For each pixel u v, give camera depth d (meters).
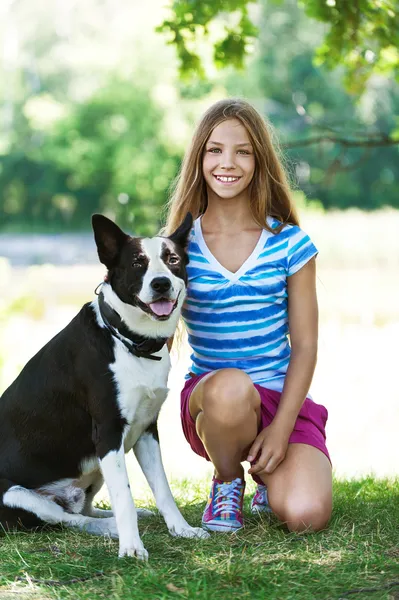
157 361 4.12
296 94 35.19
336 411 8.41
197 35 7.58
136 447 4.23
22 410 4.32
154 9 30.36
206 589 3.28
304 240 4.46
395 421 7.95
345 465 6.52
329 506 4.07
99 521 4.20
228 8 7.29
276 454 4.13
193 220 4.52
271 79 34.94
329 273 20.38
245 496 4.99
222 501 4.22
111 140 29.89
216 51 7.51
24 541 4.04
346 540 3.88
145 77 30.05
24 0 36.25
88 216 33.22
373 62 7.63
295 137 32.09
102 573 3.54
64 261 24.77
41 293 15.86
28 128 33.69
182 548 3.85
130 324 4.02
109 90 29.95
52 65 33.81
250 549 3.77
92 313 4.16
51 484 4.32
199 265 4.42
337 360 10.92
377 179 34.75
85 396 4.12
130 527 3.79
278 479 4.15
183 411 4.53
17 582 3.45
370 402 8.70
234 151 4.41
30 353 10.63
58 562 3.66
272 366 4.46
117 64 30.25
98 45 30.81
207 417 4.16
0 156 33.38
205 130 4.52
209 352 4.47
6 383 9.01
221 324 4.39
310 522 4.01
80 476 4.33
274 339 4.45
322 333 12.76
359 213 32.06
